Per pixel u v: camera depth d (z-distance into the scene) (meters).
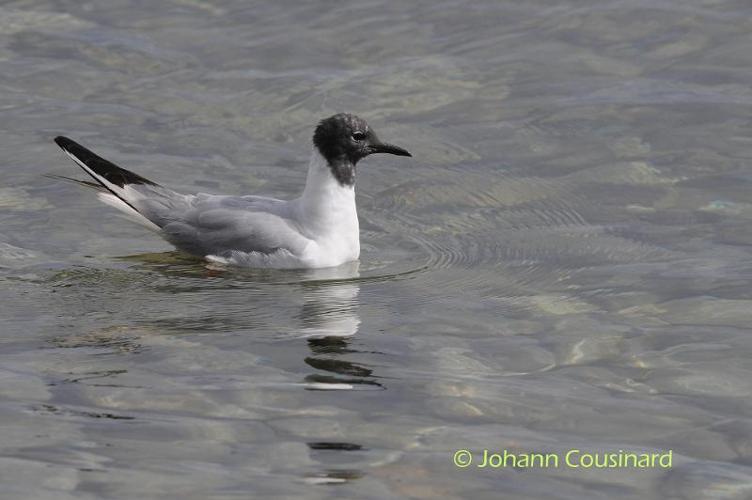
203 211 15.60
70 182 17.06
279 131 18.52
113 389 11.40
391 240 15.88
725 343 12.47
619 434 10.66
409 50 20.69
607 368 11.98
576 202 16.55
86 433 10.53
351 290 14.24
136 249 15.54
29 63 20.17
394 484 9.76
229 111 19.00
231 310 13.54
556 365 12.05
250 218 15.38
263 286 14.40
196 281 14.56
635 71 19.81
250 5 22.20
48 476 9.78
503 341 12.63
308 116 18.86
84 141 17.94
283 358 12.17
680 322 13.02
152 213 15.74
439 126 18.58
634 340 12.60
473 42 20.81
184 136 18.27
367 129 15.31
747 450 10.41
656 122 18.36
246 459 10.11
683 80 19.47
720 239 15.22
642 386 11.59
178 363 12.02
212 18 21.80
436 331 12.91
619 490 9.77
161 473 9.84
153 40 21.00
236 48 20.78
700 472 10.05
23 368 11.88
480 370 11.94
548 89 19.42
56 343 12.52
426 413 10.99
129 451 10.21
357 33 21.20
